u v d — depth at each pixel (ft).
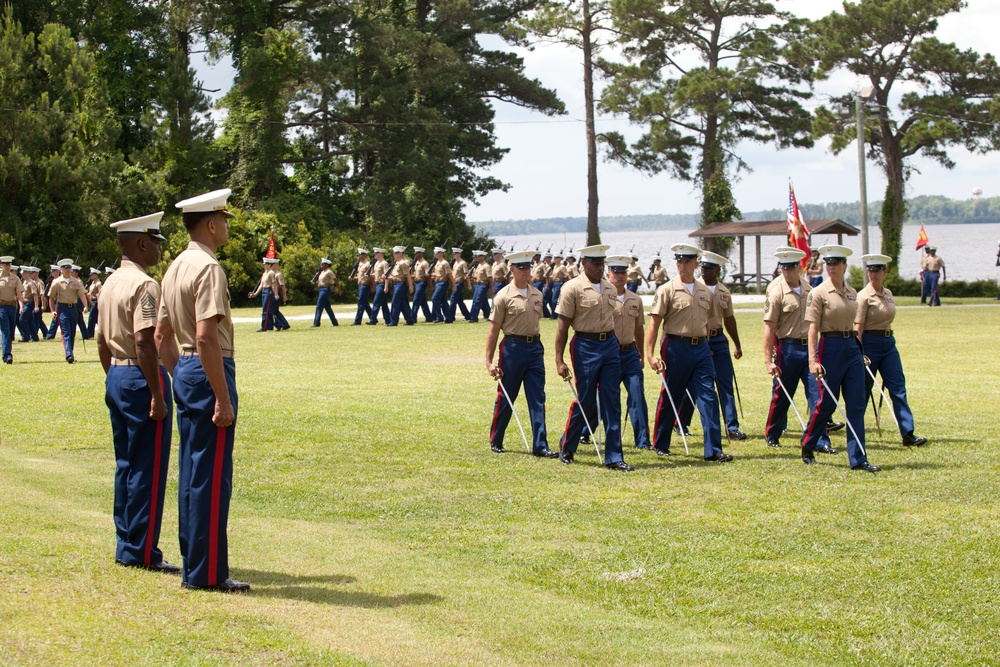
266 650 17.61
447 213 192.95
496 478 34.65
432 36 190.29
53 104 143.43
